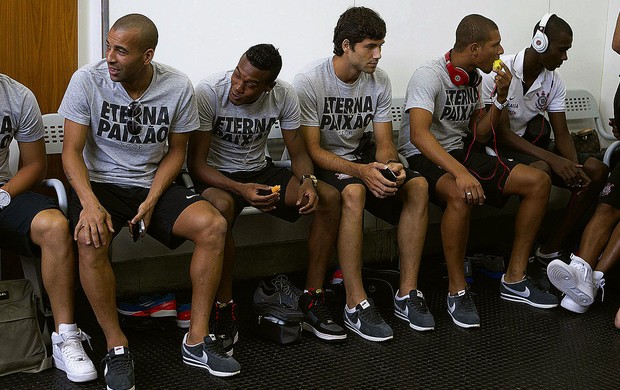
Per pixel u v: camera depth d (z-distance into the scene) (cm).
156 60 347
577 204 399
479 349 308
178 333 316
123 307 315
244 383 273
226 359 277
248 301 356
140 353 295
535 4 443
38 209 272
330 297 350
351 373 284
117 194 292
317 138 334
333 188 316
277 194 307
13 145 320
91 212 267
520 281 360
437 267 381
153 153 299
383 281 343
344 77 334
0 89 280
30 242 272
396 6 400
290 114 324
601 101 477
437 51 417
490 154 372
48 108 332
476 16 346
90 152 295
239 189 307
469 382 279
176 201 288
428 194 341
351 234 314
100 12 333
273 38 373
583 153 436
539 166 366
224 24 360
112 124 288
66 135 283
